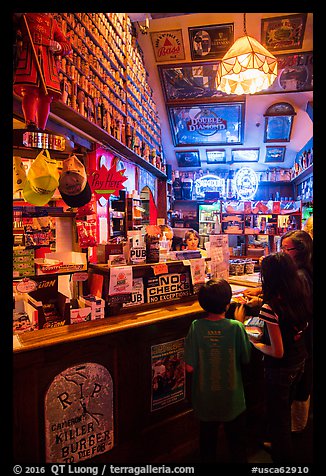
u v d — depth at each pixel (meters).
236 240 10.48
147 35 6.46
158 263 2.70
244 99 7.99
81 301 2.48
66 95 3.38
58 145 2.41
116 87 5.27
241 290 3.37
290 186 11.01
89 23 4.23
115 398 2.22
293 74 7.04
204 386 2.09
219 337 2.10
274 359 2.18
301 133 9.07
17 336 2.00
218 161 10.72
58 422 1.98
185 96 7.98
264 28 5.96
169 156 10.59
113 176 2.89
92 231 2.80
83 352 2.08
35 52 2.62
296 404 2.64
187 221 11.17
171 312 2.55
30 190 2.42
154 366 2.43
